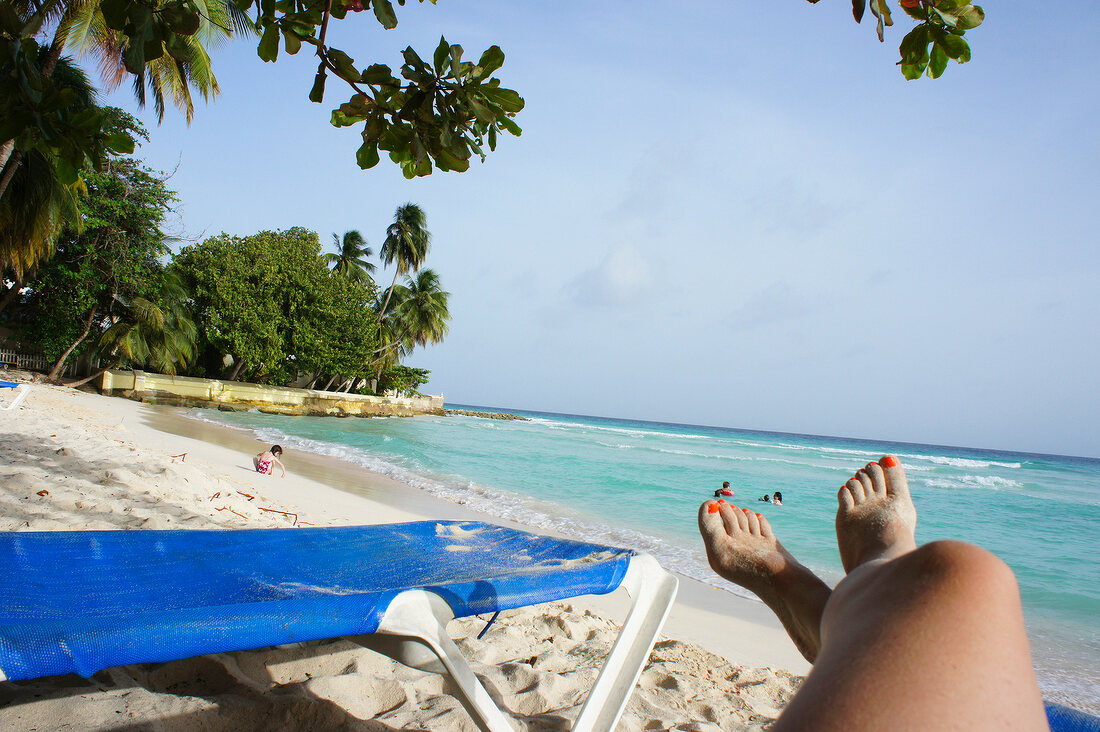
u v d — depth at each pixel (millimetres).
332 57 2012
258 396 33750
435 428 37500
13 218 15188
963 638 422
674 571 7875
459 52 1951
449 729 2281
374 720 2275
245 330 31969
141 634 1275
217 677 2389
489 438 32500
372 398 43344
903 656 418
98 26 12734
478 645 3336
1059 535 14875
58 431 9305
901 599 481
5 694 2051
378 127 2094
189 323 28984
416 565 2309
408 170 2170
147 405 27188
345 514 8297
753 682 3641
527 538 2768
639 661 1915
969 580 467
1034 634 6801
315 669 2600
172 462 7695
